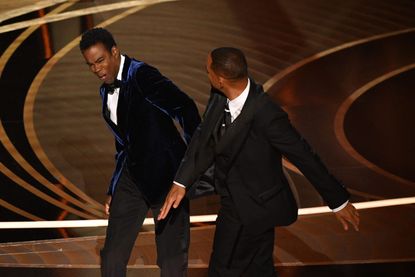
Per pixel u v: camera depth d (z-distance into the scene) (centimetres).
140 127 1177
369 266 1460
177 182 1130
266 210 1116
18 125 2275
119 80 1160
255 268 1168
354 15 3105
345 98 2353
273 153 1106
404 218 1658
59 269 1506
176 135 1209
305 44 2827
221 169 1125
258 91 1083
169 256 1220
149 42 2891
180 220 1223
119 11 3244
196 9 3247
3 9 3331
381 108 2267
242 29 3006
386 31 2909
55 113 2353
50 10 3297
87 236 1661
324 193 1096
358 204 1748
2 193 1883
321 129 2155
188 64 2673
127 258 1229
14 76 2636
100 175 1981
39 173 1991
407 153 2000
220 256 1162
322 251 1525
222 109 1095
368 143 2066
